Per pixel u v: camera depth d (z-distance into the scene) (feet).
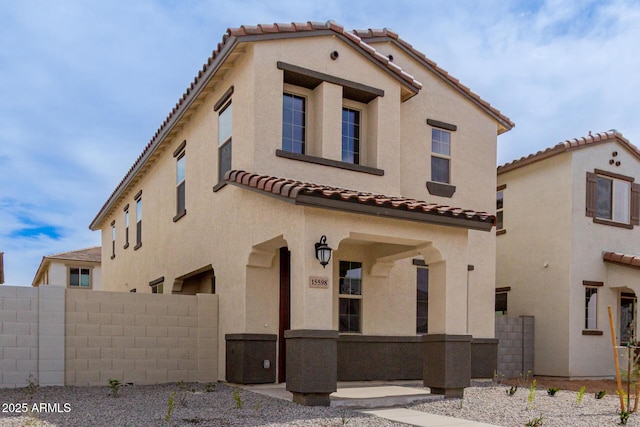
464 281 34.65
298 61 38.27
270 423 23.97
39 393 33.12
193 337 40.37
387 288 42.32
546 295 54.03
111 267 81.61
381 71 41.57
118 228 78.23
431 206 33.91
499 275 60.03
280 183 30.53
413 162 45.14
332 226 30.48
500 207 61.16
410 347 42.04
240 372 36.22
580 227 53.11
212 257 42.80
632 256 52.31
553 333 52.70
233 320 38.50
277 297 38.22
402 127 44.98
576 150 53.62
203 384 38.58
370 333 41.04
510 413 28.71
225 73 41.34
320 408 27.78
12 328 35.40
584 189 53.88
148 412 26.71
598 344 52.60
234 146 39.19
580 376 51.11
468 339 33.83
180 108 47.85
